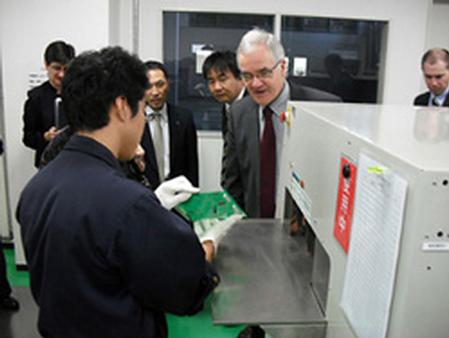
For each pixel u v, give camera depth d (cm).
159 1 350
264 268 120
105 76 85
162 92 270
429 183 57
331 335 94
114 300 85
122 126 90
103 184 84
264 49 158
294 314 99
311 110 122
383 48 370
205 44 362
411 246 59
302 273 118
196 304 96
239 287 110
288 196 152
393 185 64
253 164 176
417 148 70
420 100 286
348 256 83
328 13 358
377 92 377
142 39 356
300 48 366
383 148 70
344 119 104
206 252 116
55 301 85
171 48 362
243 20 360
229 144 189
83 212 82
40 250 87
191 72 367
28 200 91
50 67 263
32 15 289
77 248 82
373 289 71
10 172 309
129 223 82
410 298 61
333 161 95
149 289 86
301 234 138
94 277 83
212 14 357
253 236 142
